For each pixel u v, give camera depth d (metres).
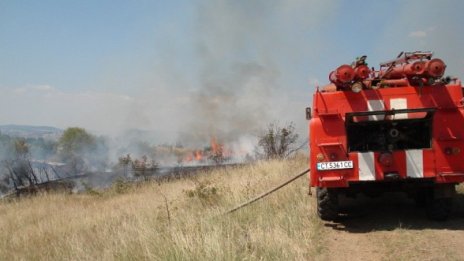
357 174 7.57
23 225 14.00
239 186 11.72
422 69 7.30
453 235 6.97
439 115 7.48
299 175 9.55
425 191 8.24
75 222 13.02
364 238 7.18
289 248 6.52
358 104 7.64
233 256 6.14
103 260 7.45
